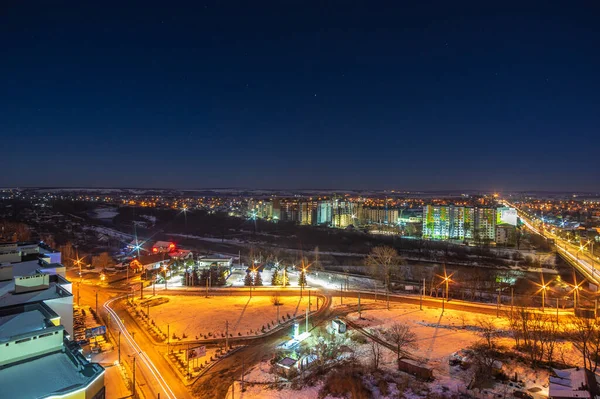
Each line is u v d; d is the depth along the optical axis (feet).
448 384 197.98
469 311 336.70
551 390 172.86
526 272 545.03
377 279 481.05
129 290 408.67
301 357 229.86
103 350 247.50
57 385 103.91
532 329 259.19
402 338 245.65
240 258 588.91
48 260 278.67
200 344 260.83
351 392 190.70
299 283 439.22
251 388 199.62
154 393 196.13
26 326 147.43
